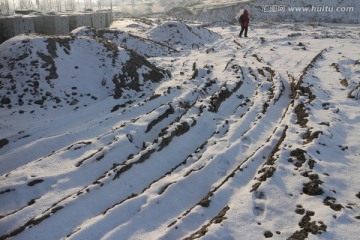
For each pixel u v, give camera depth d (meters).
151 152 7.38
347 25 38.56
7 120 9.16
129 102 10.63
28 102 10.02
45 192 6.25
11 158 7.44
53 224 5.39
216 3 57.38
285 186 5.94
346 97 10.59
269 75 13.30
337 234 4.73
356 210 5.26
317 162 6.55
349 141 7.61
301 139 7.60
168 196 5.93
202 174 6.55
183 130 8.34
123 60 12.19
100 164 7.10
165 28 24.12
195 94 10.74
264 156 7.14
